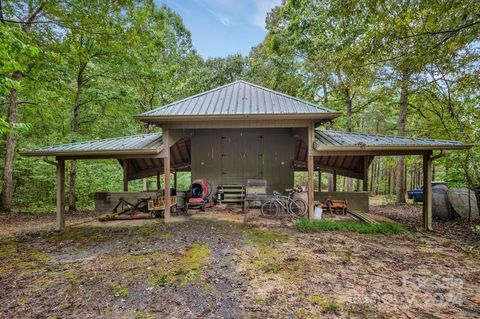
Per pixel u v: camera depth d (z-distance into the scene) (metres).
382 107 15.86
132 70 11.91
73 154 7.05
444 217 8.59
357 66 6.88
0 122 4.91
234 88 9.16
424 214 7.00
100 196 9.65
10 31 5.18
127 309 2.97
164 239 5.76
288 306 2.97
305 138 7.86
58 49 9.30
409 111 12.79
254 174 10.41
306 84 14.05
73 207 11.19
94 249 5.22
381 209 11.11
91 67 11.05
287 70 15.12
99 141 8.18
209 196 10.33
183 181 18.95
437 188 8.95
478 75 6.95
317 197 9.37
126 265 4.28
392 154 7.14
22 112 11.63
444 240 5.78
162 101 18.12
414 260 4.45
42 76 9.93
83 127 12.42
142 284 3.58
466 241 5.71
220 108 7.28
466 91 8.05
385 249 5.05
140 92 15.35
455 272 3.95
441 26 5.60
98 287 3.52
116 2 8.71
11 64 4.77
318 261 4.37
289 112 6.79
